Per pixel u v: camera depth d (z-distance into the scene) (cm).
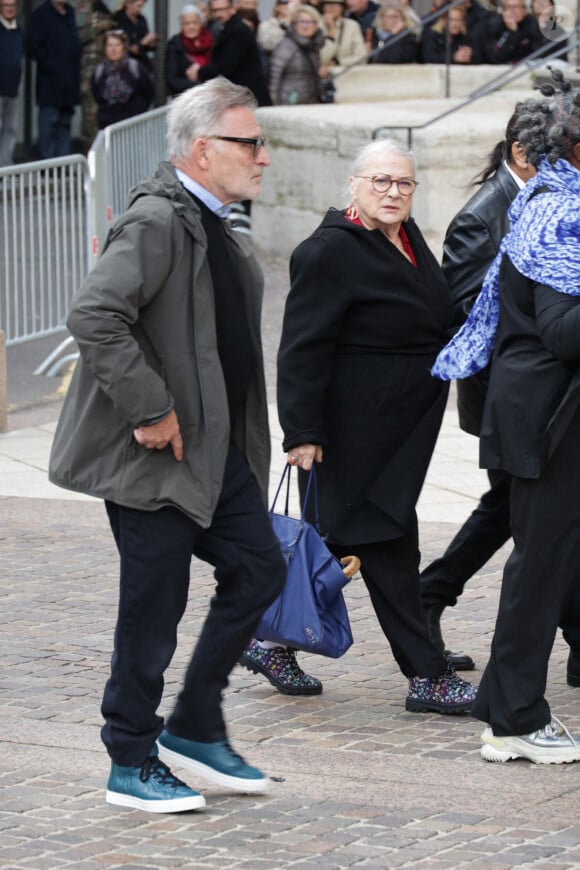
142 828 603
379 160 718
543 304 632
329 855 575
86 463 612
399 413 736
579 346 620
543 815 620
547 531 659
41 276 1497
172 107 617
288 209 2248
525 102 712
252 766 659
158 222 591
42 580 978
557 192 648
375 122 2072
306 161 2191
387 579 748
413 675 760
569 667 793
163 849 580
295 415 728
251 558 623
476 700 696
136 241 588
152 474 603
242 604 625
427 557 1028
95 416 609
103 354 582
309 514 756
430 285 738
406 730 732
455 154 1981
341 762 686
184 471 604
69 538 1077
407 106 2289
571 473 653
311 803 634
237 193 613
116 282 583
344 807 628
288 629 727
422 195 1988
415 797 641
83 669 813
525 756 684
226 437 607
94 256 1544
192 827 605
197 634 870
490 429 664
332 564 729
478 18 2425
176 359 601
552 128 649
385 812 623
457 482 1235
